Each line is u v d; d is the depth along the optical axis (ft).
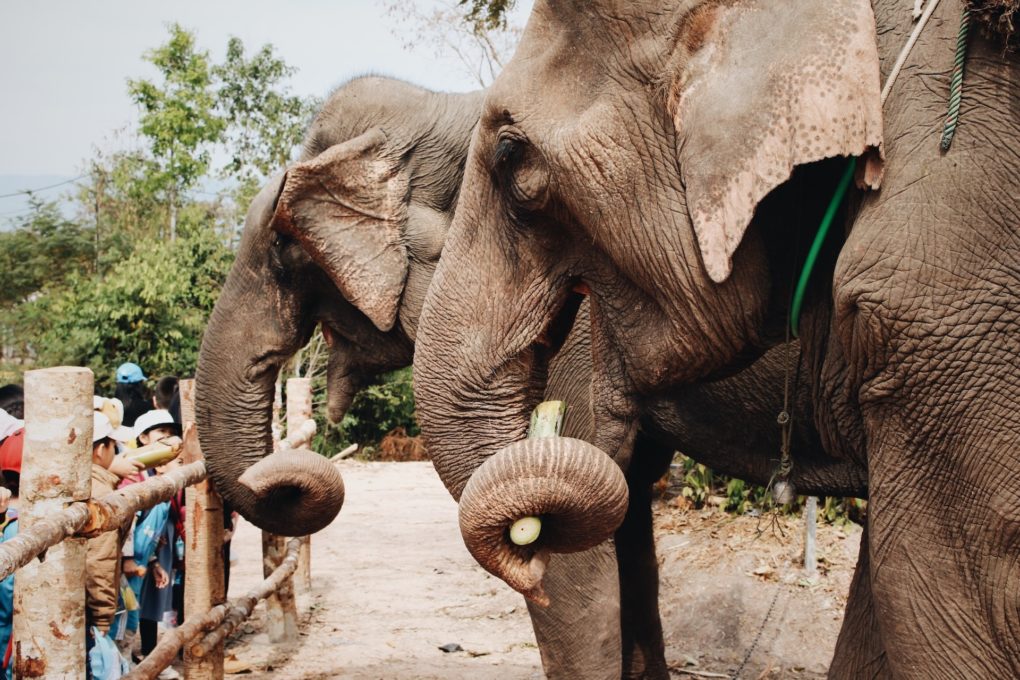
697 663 19.21
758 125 8.43
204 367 18.98
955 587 8.34
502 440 11.34
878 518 8.68
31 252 99.19
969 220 7.98
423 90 19.20
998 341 7.98
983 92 8.04
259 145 93.35
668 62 9.38
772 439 14.14
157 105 93.40
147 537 18.01
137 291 64.59
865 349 8.45
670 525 24.56
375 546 32.32
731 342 9.87
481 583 26.89
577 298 11.45
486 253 11.22
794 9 8.62
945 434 8.23
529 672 19.69
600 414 11.04
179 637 15.16
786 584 20.92
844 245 8.55
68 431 10.65
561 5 10.28
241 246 19.27
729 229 8.51
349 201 18.19
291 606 22.07
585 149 9.80
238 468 18.37
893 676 8.91
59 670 10.52
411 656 20.86
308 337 19.66
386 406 67.15
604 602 14.28
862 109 8.13
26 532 9.73
